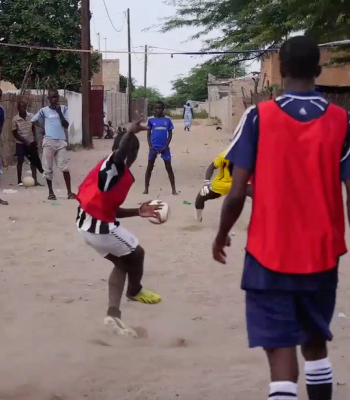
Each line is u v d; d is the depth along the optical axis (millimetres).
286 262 3158
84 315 5754
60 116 11984
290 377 3180
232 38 19500
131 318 5660
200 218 9711
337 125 3229
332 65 19016
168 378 4449
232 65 21203
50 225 9672
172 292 6422
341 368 4578
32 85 32062
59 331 5363
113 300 5250
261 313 3215
